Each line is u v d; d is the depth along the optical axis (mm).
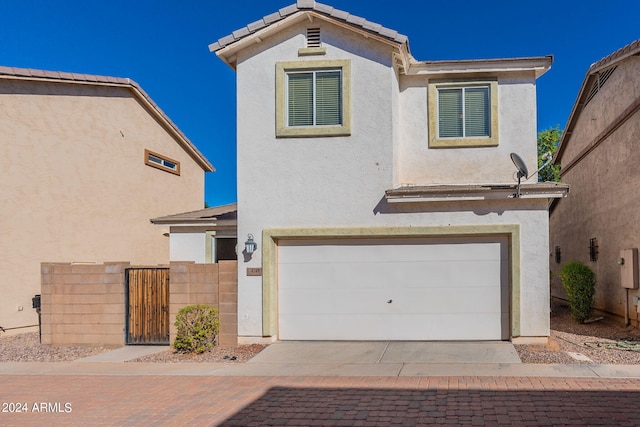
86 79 17438
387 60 12008
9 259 15164
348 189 12008
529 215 11477
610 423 6453
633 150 13086
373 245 12125
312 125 12250
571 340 12023
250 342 12141
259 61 12398
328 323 12188
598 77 15672
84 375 9984
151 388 8844
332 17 11938
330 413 7211
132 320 12945
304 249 12320
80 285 13086
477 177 12836
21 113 15750
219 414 7297
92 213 17797
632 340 11906
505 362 9875
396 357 10500
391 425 6668
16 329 15172
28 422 7215
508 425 6504
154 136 21188
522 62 12656
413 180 13008
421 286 11953
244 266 12242
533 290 11383
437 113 13109
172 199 22500
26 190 15734
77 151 17359
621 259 13523
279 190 12188
